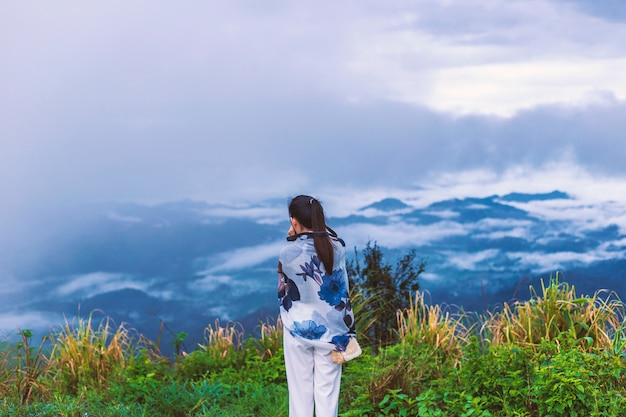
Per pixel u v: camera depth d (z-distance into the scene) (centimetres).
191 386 672
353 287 888
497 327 686
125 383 665
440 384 573
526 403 512
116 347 786
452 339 705
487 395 526
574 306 665
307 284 446
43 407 606
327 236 450
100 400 627
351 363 686
